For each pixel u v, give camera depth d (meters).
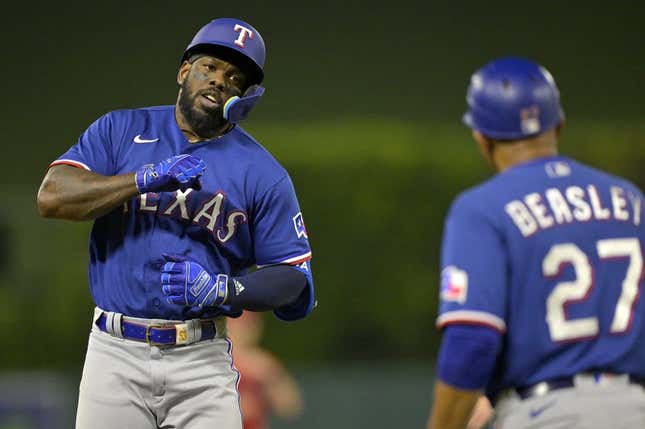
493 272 13.30
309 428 41.56
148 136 16.11
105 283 15.82
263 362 35.03
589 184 13.96
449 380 13.25
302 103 74.50
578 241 13.53
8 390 38.38
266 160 16.14
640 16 76.56
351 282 50.19
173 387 15.77
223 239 15.84
